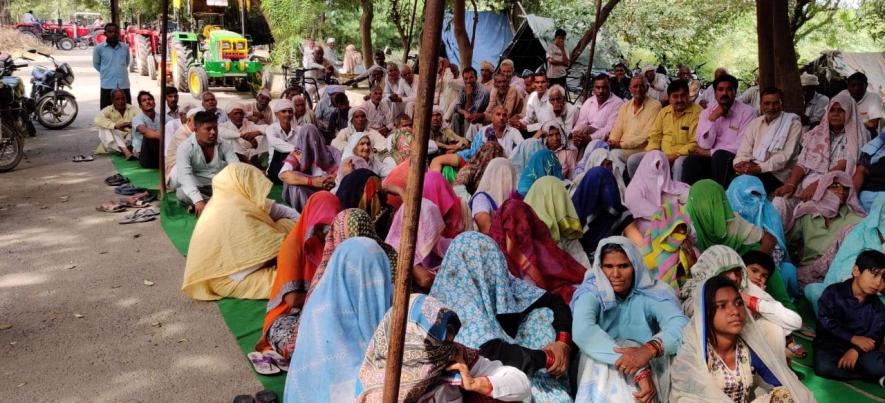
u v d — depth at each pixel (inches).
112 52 433.7
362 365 114.3
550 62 510.3
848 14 877.8
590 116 340.8
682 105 281.0
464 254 137.0
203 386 154.8
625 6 833.5
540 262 167.8
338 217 151.4
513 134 309.6
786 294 183.0
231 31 776.9
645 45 842.2
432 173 194.9
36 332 178.5
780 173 248.2
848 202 211.8
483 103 405.4
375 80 447.8
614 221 201.2
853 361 153.4
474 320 131.8
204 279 197.2
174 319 188.5
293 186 271.4
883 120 312.5
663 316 135.9
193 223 267.7
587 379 131.3
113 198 307.3
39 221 272.1
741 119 268.2
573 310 137.7
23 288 206.7
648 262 174.1
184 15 843.4
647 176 210.1
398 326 97.8
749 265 168.6
